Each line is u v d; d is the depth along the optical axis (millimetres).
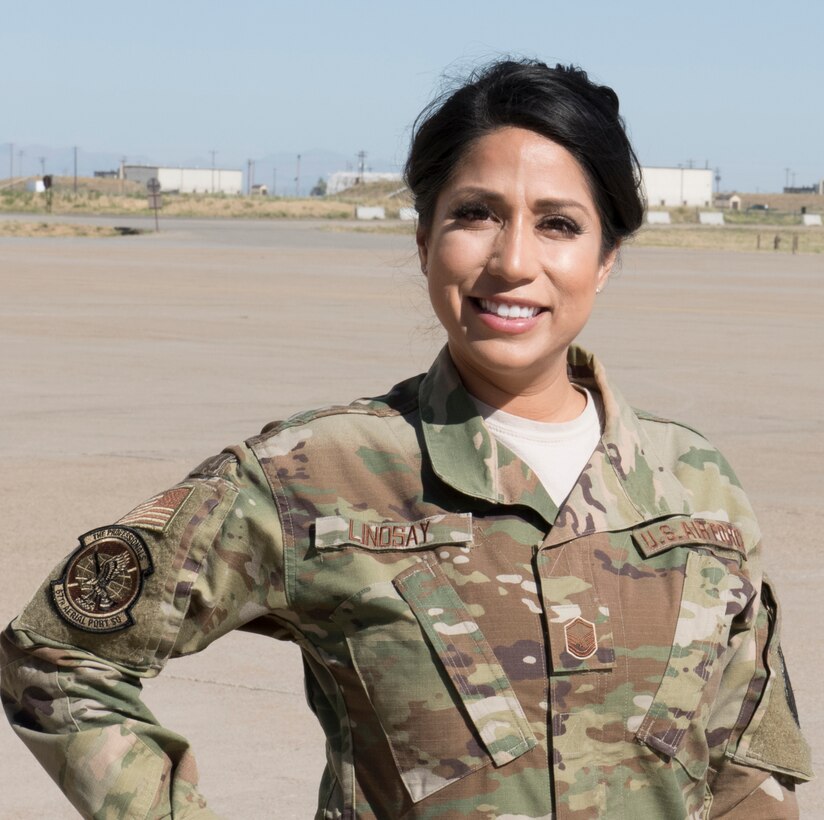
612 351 16156
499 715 1600
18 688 1663
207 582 1659
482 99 1739
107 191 145250
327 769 1738
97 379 12805
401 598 1624
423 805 1604
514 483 1691
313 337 16812
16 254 34781
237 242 46125
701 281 30516
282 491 1684
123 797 1589
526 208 1722
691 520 1776
